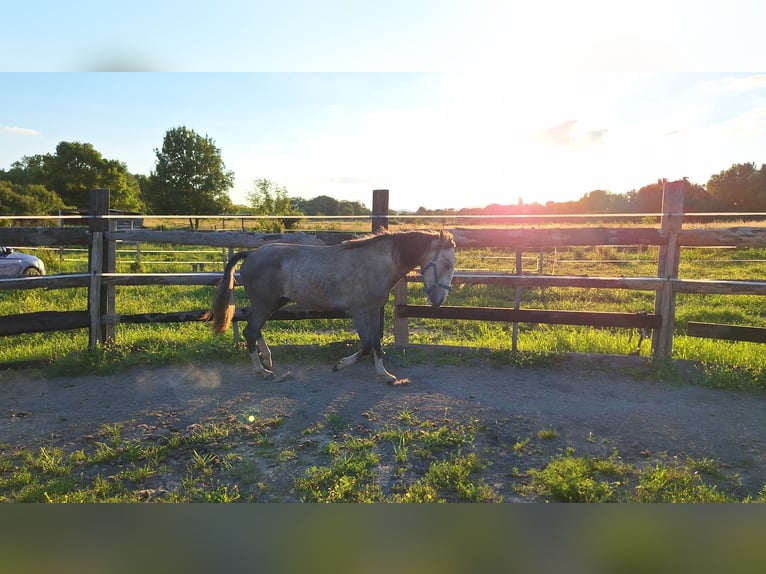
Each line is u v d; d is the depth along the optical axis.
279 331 8.37
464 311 6.60
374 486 3.38
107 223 6.56
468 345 7.07
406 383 5.52
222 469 3.66
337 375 5.86
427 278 5.36
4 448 4.01
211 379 5.72
